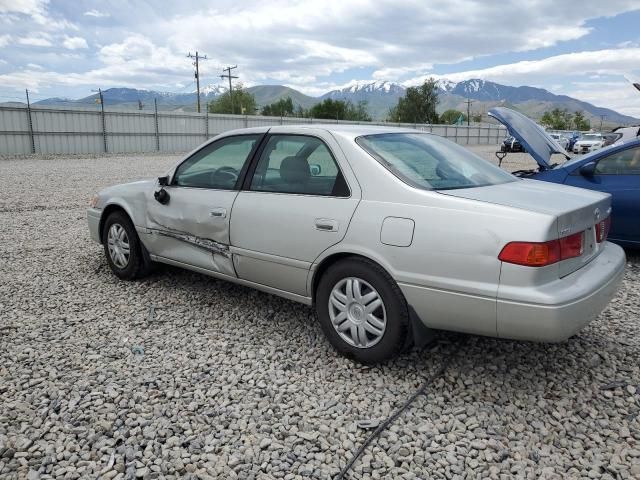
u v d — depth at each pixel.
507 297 2.67
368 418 2.77
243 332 3.88
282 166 3.71
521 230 2.67
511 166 22.97
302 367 3.34
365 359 3.25
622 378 3.18
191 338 3.78
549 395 3.00
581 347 3.60
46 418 2.74
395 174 3.18
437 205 2.93
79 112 28.03
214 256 4.12
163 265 5.30
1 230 7.57
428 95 75.56
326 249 3.31
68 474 2.31
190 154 4.46
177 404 2.88
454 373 3.25
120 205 4.92
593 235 3.18
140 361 3.41
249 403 2.91
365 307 3.21
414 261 2.94
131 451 2.47
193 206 4.20
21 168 18.69
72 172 17.27
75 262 5.78
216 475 2.32
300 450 2.51
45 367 3.30
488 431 2.66
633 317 4.15
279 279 3.67
